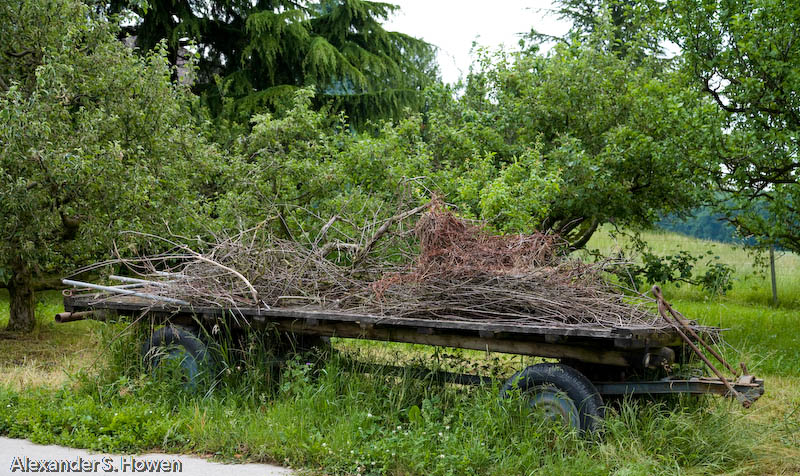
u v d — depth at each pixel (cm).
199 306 629
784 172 923
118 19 1046
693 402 549
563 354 515
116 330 691
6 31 946
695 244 2217
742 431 519
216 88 1739
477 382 577
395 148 1078
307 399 554
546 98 1177
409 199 810
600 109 1162
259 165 1033
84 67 965
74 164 808
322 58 1698
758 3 883
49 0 934
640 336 476
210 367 618
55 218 918
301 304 640
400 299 577
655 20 1022
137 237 903
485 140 1166
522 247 610
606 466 456
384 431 518
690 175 940
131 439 516
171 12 1722
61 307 1287
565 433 487
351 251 700
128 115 957
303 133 1088
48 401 607
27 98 955
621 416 514
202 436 523
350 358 647
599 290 572
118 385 626
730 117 945
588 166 1019
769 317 1291
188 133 1082
